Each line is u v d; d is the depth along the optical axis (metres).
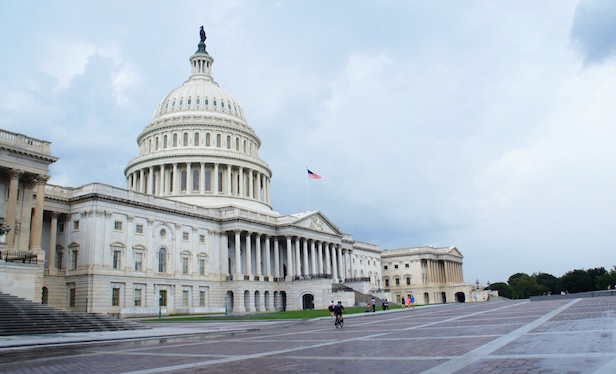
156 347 28.34
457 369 15.62
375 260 160.62
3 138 57.91
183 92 132.62
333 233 124.56
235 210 101.56
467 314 52.00
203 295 95.06
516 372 14.51
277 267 108.50
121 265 80.38
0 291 49.28
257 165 127.62
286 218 112.88
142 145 129.62
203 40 150.38
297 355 21.59
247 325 49.59
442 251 175.88
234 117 132.75
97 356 24.22
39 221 60.53
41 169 61.16
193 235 95.25
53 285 76.12
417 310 76.81
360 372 16.09
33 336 37.44
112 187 81.38
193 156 117.75
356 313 72.00
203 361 20.58
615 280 183.50
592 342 20.47
